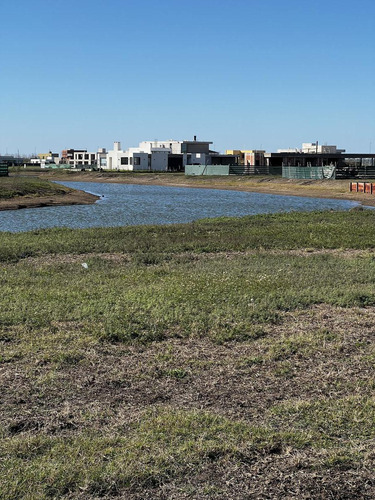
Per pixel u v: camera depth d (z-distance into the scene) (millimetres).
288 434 6375
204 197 68500
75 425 6664
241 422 6695
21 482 5441
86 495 5320
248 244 23094
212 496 5328
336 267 17656
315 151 141125
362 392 7691
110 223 37500
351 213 37625
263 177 97750
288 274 16062
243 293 13391
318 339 10023
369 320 11445
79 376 8141
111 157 145750
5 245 21969
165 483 5527
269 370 8523
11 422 6645
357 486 5496
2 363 8594
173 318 11000
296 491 5414
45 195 59156
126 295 12805
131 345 9672
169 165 143375
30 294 12938
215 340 9938
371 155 107562
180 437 6328
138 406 7246
